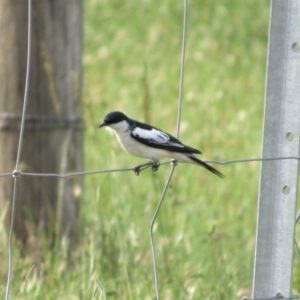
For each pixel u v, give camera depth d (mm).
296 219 7586
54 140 11117
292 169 7090
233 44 26500
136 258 10461
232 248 11898
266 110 7129
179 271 10453
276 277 7199
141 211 12945
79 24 11195
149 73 22969
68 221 11367
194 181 15422
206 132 17516
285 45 7047
